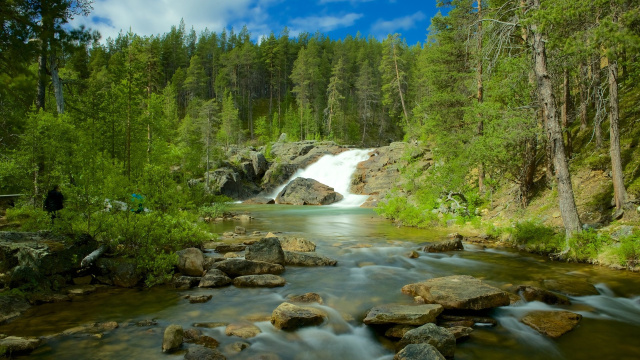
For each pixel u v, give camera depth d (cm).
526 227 1348
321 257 1084
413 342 521
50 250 829
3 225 1193
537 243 1245
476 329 608
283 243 1275
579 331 600
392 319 607
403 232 1777
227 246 1220
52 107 2166
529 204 1708
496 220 1742
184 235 1091
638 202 1227
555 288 826
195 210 2048
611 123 1277
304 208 3422
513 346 545
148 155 2333
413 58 7706
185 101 8606
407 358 466
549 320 631
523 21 1073
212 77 9406
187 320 635
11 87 534
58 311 668
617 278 904
